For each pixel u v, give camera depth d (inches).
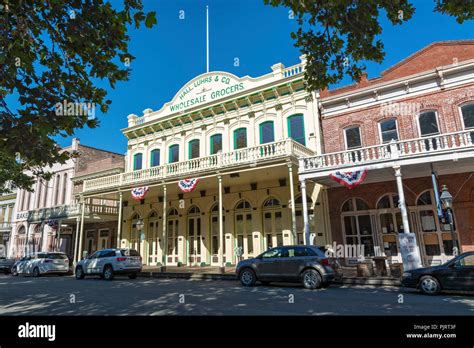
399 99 637.9
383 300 325.4
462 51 600.7
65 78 215.2
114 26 211.6
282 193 725.9
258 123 774.5
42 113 206.7
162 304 317.4
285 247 458.9
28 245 1187.3
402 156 513.0
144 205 949.2
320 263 419.2
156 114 968.9
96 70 217.0
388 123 645.9
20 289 481.4
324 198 676.7
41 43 204.4
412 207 597.0
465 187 557.0
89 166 1105.4
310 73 279.6
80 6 205.0
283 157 604.1
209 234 816.3
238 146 792.3
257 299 338.0
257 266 463.2
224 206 798.5
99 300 351.3
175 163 766.5
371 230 627.2
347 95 680.4
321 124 713.6
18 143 203.5
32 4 193.9
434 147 580.4
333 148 688.4
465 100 575.8
